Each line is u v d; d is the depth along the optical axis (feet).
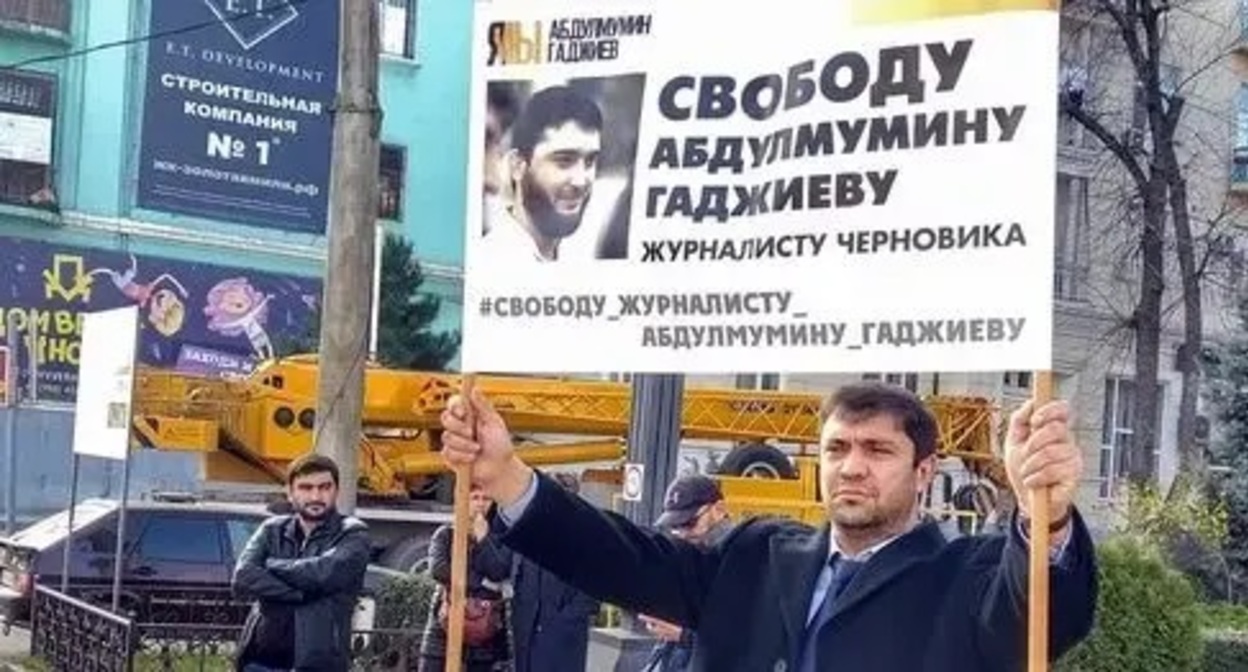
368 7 42.73
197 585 49.03
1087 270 108.37
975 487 65.98
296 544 26.55
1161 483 99.45
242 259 104.78
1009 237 12.06
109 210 100.99
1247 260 110.63
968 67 12.26
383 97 109.60
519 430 66.18
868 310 12.51
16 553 48.24
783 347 12.89
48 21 98.94
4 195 97.66
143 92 101.96
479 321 13.92
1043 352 11.88
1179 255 88.89
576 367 13.64
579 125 13.74
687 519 22.90
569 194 13.73
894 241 12.45
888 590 11.96
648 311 13.43
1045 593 10.91
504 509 13.16
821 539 12.66
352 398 42.50
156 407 62.28
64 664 39.99
